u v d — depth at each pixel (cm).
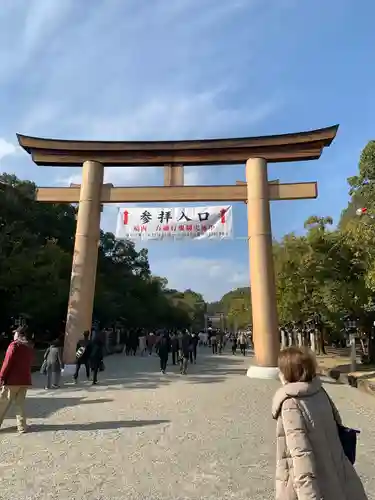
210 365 2381
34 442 741
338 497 261
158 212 1920
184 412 1008
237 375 1803
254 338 1773
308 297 2956
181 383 1537
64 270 2838
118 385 1491
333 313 2702
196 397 1224
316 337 3925
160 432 812
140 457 657
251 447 713
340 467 275
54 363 1442
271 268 1805
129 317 4956
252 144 1930
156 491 521
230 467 612
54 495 506
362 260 2022
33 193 2817
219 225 1884
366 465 635
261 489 528
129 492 517
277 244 3119
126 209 1938
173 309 7869
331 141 1905
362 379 1614
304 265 2448
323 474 264
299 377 293
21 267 2244
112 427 852
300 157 1912
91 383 1551
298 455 261
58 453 676
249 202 1884
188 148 1956
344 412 1073
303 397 281
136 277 5803
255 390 1366
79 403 1130
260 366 1723
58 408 1059
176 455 667
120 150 1973
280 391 289
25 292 2419
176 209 1919
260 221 1842
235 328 7912
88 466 613
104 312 3950
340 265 2225
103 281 4219
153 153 1975
